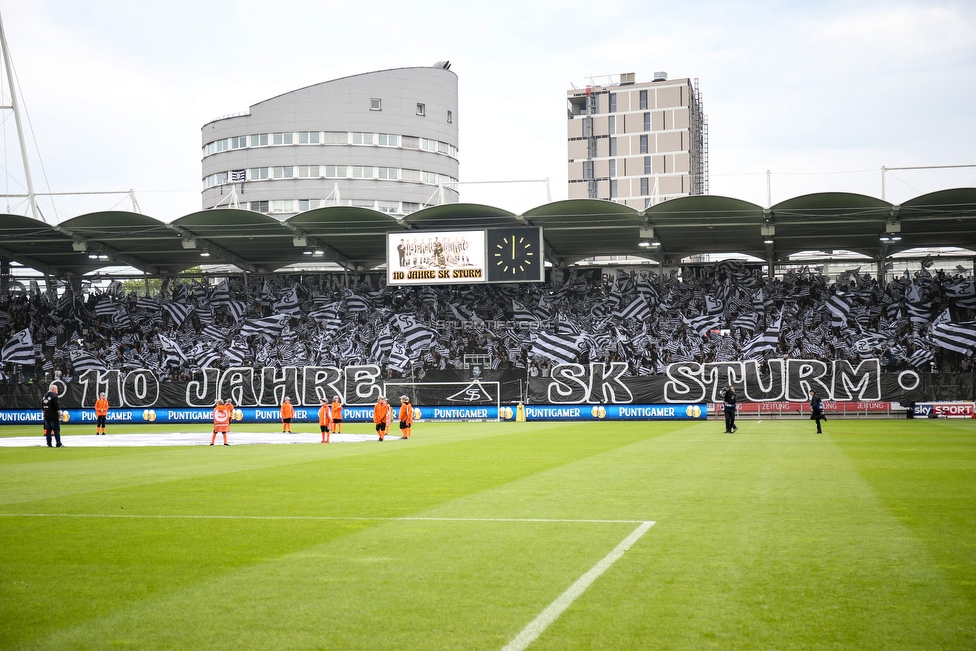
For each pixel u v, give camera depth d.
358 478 18.53
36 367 58.62
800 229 56.09
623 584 8.51
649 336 57.34
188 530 11.91
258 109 116.81
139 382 53.12
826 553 9.86
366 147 116.25
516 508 13.58
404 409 34.34
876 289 57.91
